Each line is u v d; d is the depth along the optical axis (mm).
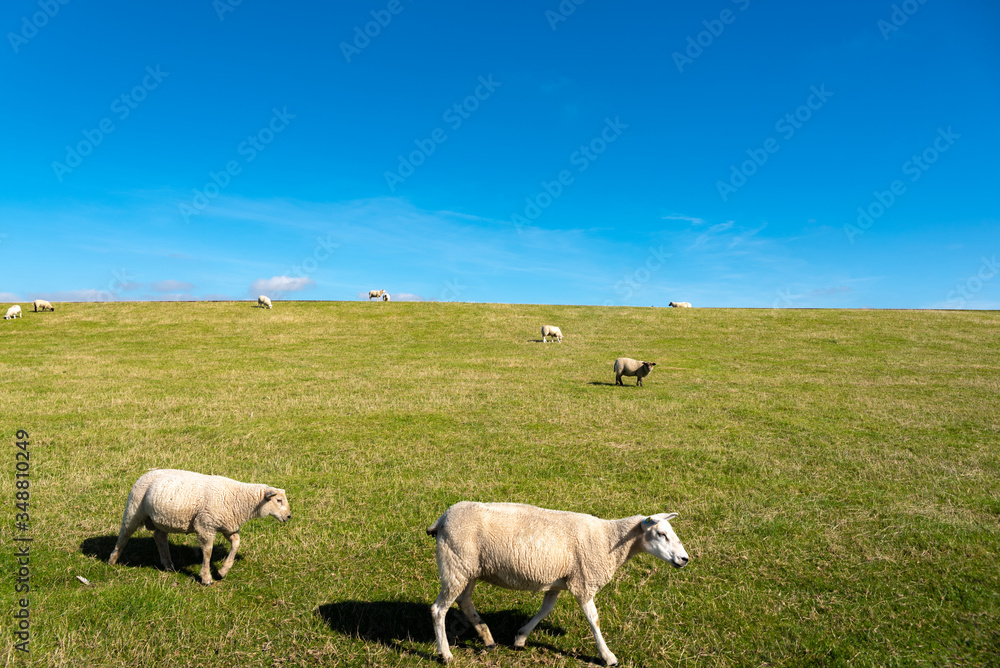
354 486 10961
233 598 6746
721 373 26953
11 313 43656
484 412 17703
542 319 46500
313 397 19609
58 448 13055
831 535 8766
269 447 13531
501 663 5699
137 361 28344
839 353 33312
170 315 44781
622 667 5676
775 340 37875
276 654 5719
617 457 13039
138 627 6031
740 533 8922
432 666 5613
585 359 30906
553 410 18078
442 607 5641
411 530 8898
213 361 28766
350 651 5793
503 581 5613
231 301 53062
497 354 32406
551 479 11578
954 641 6066
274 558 7863
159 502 6887
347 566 7688
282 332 39906
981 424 16438
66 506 9477
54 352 31062
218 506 6883
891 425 16359
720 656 5852
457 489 10844
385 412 17469
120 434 14406
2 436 13984
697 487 11164
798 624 6410
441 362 29172
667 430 15672
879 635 6156
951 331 40406
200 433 14703
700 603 6863
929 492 10742
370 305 51844
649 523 5480
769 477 11766
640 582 7363
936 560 7953
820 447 14070
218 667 5480
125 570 7367
